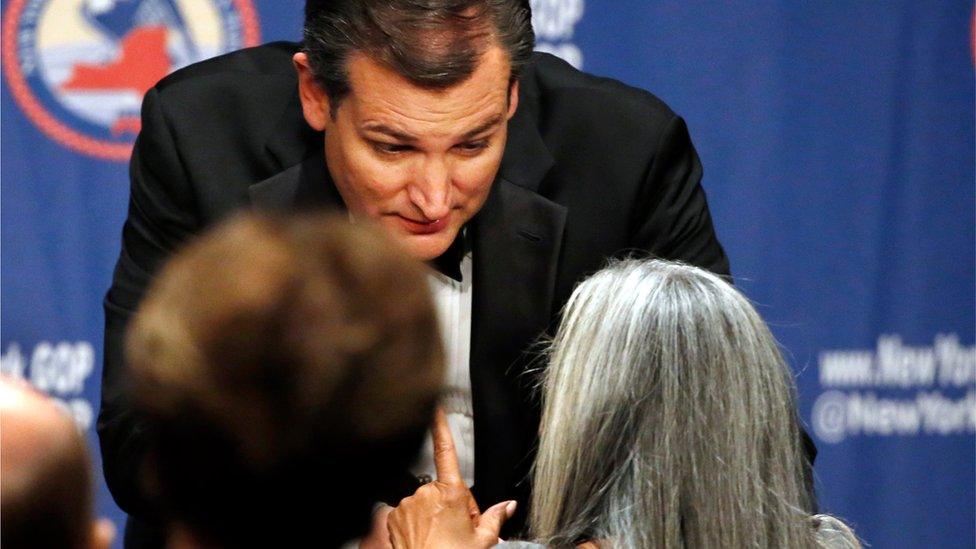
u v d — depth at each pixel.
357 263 2.85
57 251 10.73
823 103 10.91
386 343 2.83
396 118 5.25
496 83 5.32
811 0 10.84
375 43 5.19
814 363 11.07
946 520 11.23
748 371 5.00
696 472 4.87
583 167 6.59
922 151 10.98
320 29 5.36
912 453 11.19
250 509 2.89
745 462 4.93
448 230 5.59
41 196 10.69
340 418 2.80
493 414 6.53
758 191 10.91
